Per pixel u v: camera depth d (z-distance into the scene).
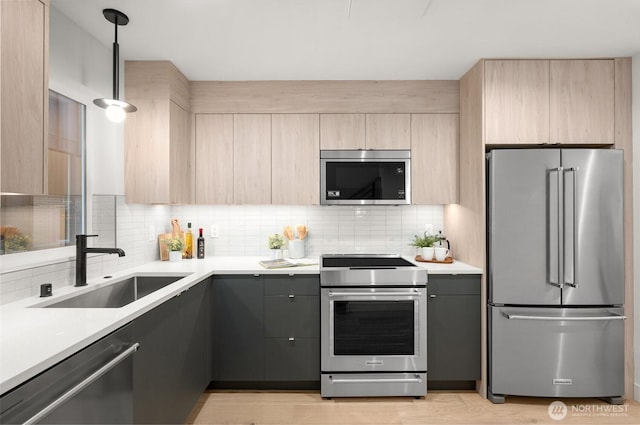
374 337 2.63
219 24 2.18
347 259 3.17
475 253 2.78
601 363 2.51
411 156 3.06
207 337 2.57
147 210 2.96
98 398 1.30
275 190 3.06
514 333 2.55
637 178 2.60
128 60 2.67
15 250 1.77
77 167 2.22
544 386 2.53
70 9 2.00
